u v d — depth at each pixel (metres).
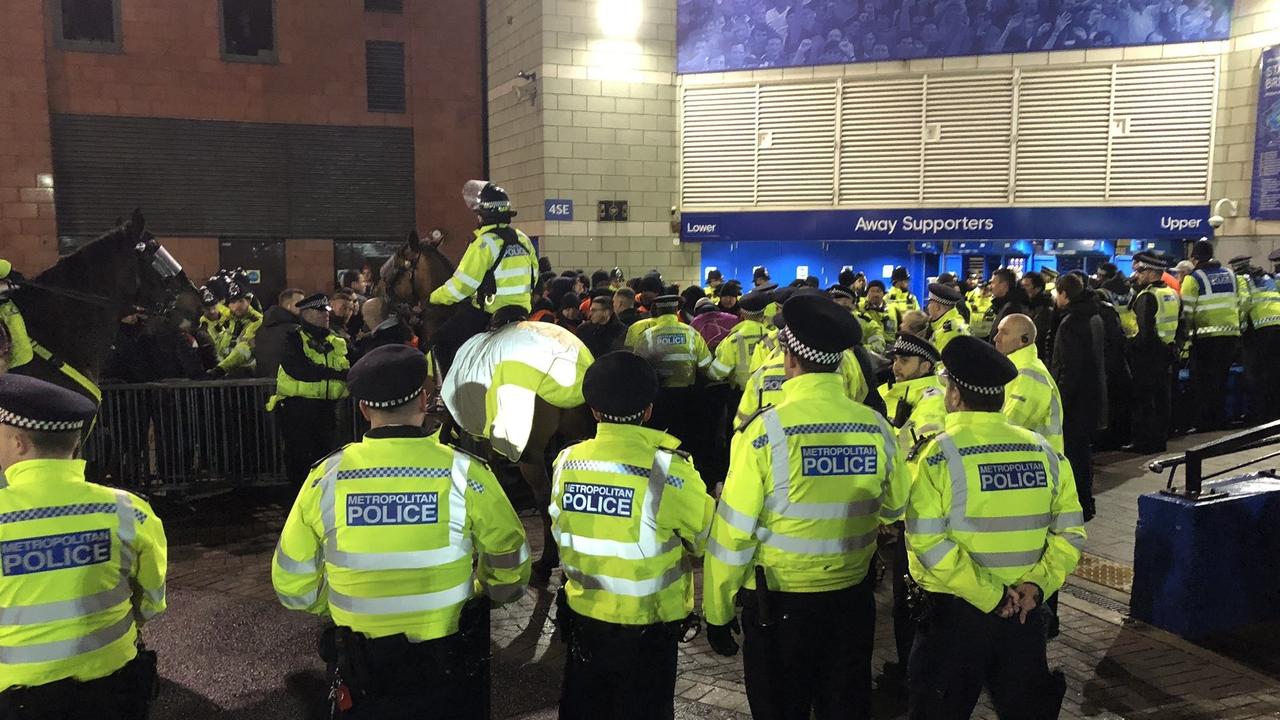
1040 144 13.57
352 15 17.17
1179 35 12.72
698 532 2.89
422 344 6.42
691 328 7.00
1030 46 13.43
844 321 2.88
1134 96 13.04
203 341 10.16
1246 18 12.26
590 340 7.05
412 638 2.57
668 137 15.00
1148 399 9.08
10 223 15.15
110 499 2.63
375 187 17.67
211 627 4.99
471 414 5.02
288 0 16.75
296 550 2.63
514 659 4.58
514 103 15.42
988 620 2.83
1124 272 13.51
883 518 2.97
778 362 5.34
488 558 2.76
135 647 2.75
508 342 4.92
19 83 14.99
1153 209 13.09
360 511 2.53
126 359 7.46
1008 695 2.87
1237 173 12.53
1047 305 8.99
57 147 15.48
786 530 2.80
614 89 14.63
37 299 5.13
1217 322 9.66
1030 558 2.84
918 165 14.13
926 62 13.92
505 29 15.58
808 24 14.27
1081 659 4.49
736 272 15.34
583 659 2.86
